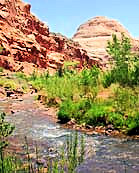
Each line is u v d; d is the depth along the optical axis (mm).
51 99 19703
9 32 62156
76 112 13719
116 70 19812
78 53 96750
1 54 52656
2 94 24734
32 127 12234
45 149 8539
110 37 147625
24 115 15414
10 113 15820
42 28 85375
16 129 11547
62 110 14398
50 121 13898
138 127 10836
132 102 13094
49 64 71188
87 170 6938
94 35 157875
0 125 5559
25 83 36500
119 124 11602
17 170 4945
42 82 34281
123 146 9273
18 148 8422
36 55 66188
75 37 165375
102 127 11812
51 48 82375
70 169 4871
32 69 58875
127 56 20781
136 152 8602
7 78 35969
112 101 13984
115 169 7086
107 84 18469
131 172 6891
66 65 71062
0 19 63688
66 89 20141
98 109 12820
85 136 10680
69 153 5125
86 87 18500
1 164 4504
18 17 74688
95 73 20734
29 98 24844
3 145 5496
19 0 82000
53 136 10609
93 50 121562
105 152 8523
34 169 6324
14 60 56531
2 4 67688
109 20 171125
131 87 16391
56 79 31750
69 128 12289
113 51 21078
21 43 62125
